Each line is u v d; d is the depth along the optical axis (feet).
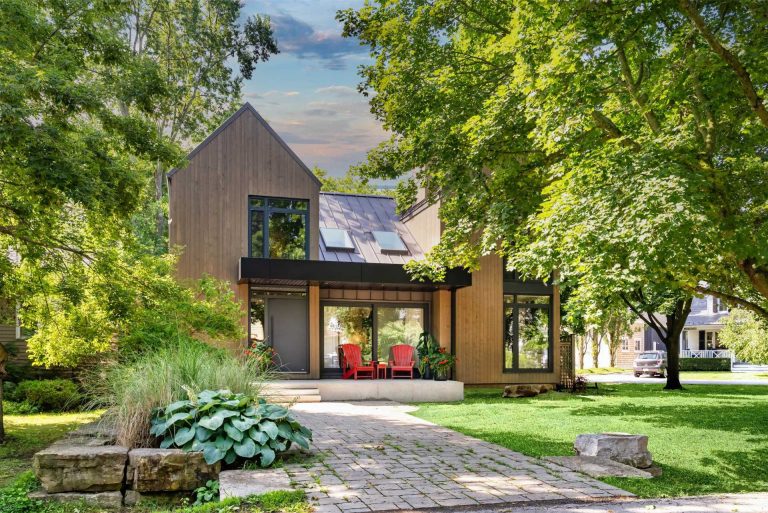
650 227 22.48
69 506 20.86
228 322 44.68
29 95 30.14
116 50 37.11
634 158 25.86
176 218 56.24
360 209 73.51
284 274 54.03
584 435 27.27
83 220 39.75
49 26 33.42
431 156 45.03
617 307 39.04
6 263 36.47
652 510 18.52
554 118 29.81
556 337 69.41
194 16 90.63
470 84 43.62
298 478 21.68
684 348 158.61
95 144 34.27
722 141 27.78
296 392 52.54
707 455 28.78
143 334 39.99
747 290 39.78
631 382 90.63
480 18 43.04
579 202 27.02
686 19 27.50
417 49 44.11
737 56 24.73
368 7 45.55
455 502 18.95
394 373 62.80
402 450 27.78
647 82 27.27
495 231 41.11
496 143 39.73
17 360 56.65
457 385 56.03
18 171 31.73
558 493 20.43
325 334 62.08
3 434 34.78
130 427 23.81
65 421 43.73
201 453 22.40
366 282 56.49
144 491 21.59
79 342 44.50
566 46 24.73
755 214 26.27
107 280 38.47
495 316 67.51
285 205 60.18
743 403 51.06
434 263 50.31
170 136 95.66
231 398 25.18
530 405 49.39
